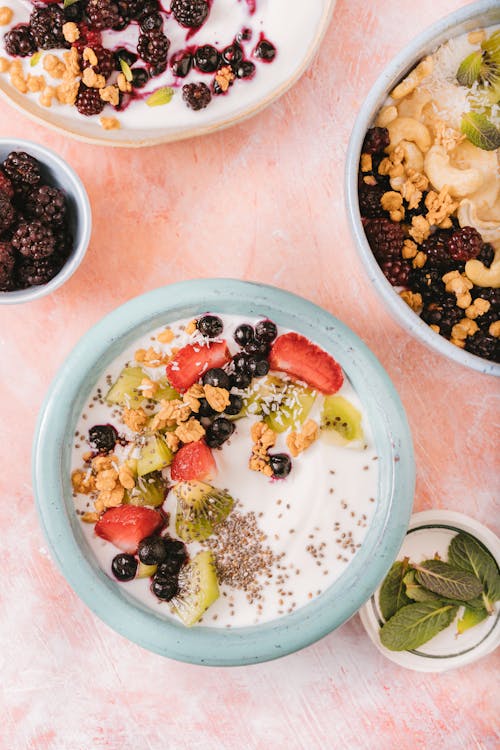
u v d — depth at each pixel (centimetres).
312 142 58
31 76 54
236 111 55
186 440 53
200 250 58
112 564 53
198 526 53
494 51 54
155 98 55
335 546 53
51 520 52
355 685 58
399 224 55
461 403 58
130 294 58
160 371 53
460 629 56
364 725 58
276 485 54
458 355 52
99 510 53
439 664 56
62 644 58
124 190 58
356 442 53
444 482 58
